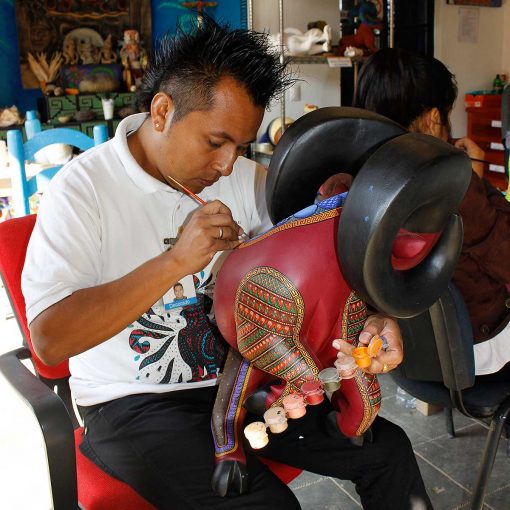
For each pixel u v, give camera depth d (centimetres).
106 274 107
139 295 91
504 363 132
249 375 96
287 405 84
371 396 90
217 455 94
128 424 105
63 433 97
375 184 72
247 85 93
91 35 382
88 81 370
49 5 370
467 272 125
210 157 99
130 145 110
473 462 174
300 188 95
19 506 167
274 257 84
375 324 92
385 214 71
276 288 83
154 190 107
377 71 136
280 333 84
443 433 188
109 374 110
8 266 119
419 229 80
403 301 81
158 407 106
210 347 113
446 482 167
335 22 366
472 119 427
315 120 90
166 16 395
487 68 448
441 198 76
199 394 111
